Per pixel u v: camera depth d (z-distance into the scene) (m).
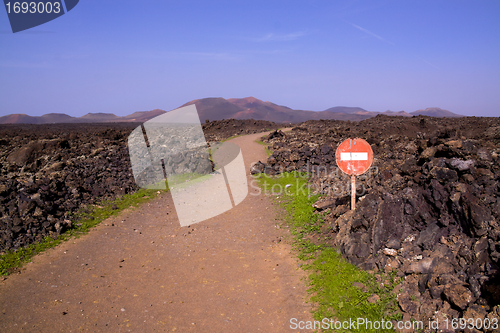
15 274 9.09
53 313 7.39
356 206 10.12
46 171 17.44
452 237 7.22
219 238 11.97
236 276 9.08
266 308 7.45
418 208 8.15
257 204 15.65
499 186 7.17
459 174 8.03
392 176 11.27
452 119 43.88
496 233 6.43
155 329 6.86
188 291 8.37
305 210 13.42
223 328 6.83
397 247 7.87
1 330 6.75
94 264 9.88
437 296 6.26
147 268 9.70
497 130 25.83
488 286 5.62
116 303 7.84
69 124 122.06
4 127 83.25
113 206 14.91
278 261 9.80
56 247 10.88
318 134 37.06
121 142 34.50
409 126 38.16
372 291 7.12
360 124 46.88
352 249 8.39
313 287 7.94
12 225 11.10
